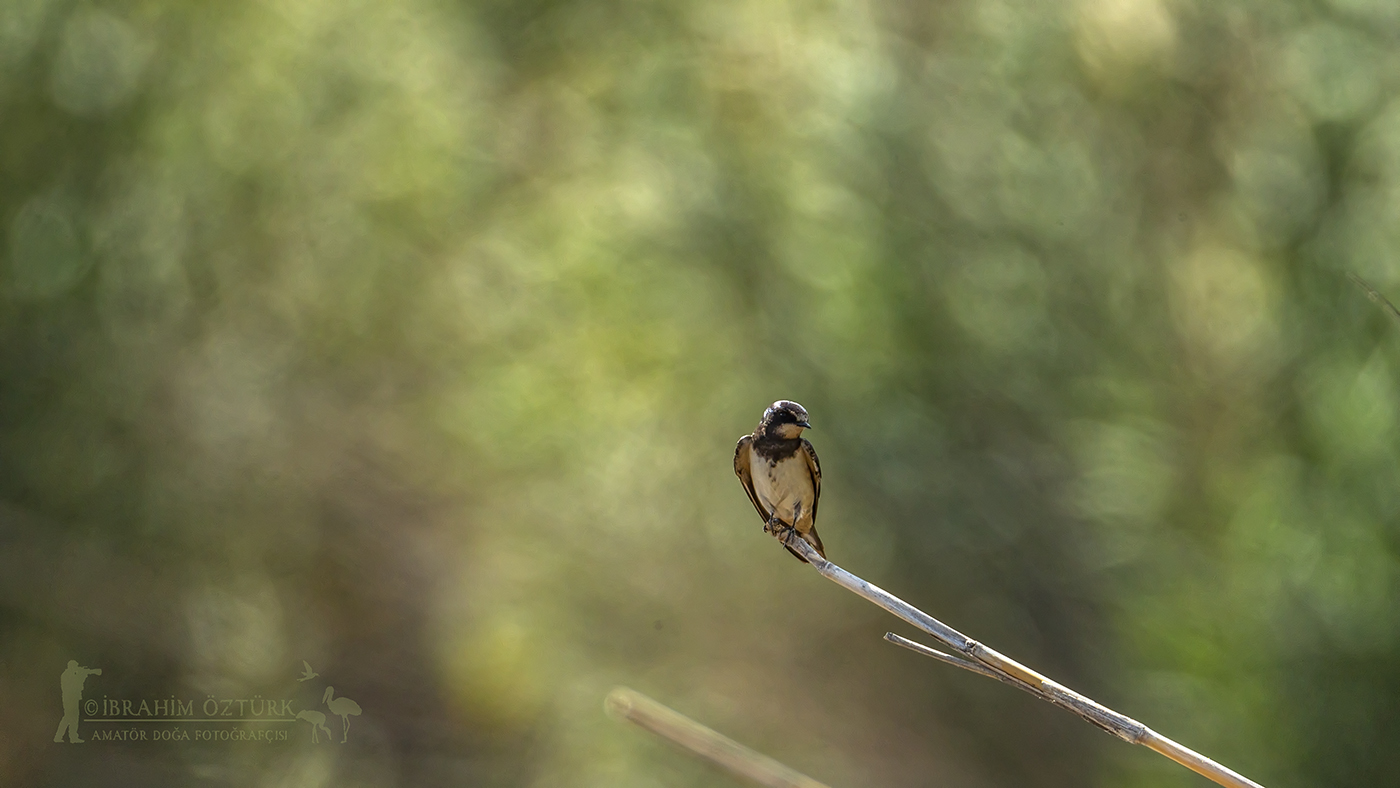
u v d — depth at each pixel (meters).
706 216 18.55
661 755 17.34
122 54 15.73
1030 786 17.30
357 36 18.22
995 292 18.19
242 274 17.23
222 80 16.80
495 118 19.72
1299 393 14.98
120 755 15.36
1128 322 17.91
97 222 15.41
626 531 19.00
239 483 17.09
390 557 18.56
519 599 18.89
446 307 19.02
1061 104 18.55
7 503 14.91
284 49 17.38
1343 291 14.42
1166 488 16.97
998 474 17.48
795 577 18.70
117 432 15.87
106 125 15.55
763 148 18.98
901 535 17.77
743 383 18.64
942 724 18.06
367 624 18.42
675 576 18.94
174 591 16.12
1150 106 17.89
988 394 17.77
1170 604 16.19
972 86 18.70
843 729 18.23
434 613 18.73
